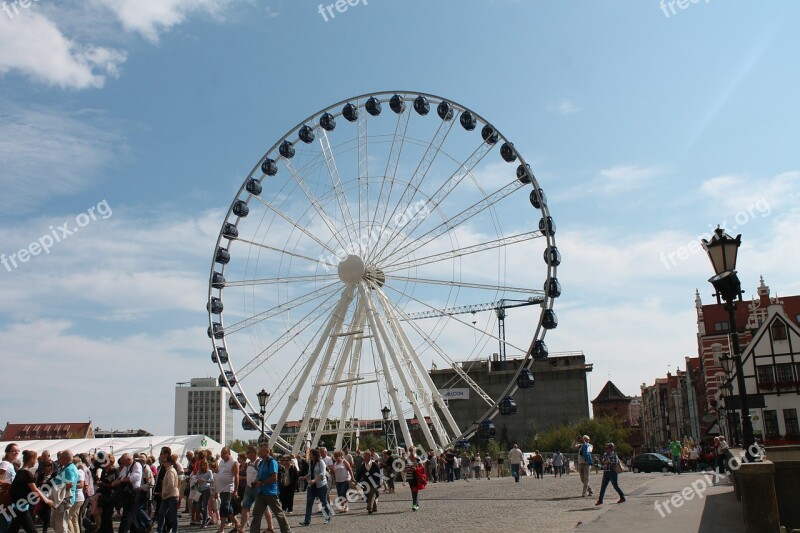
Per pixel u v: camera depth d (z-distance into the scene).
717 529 18.08
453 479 59.44
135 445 51.41
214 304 56.34
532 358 49.53
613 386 191.00
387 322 52.03
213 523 29.95
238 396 54.59
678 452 54.62
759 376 69.56
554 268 50.50
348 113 55.38
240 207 57.50
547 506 28.48
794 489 18.36
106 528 22.14
